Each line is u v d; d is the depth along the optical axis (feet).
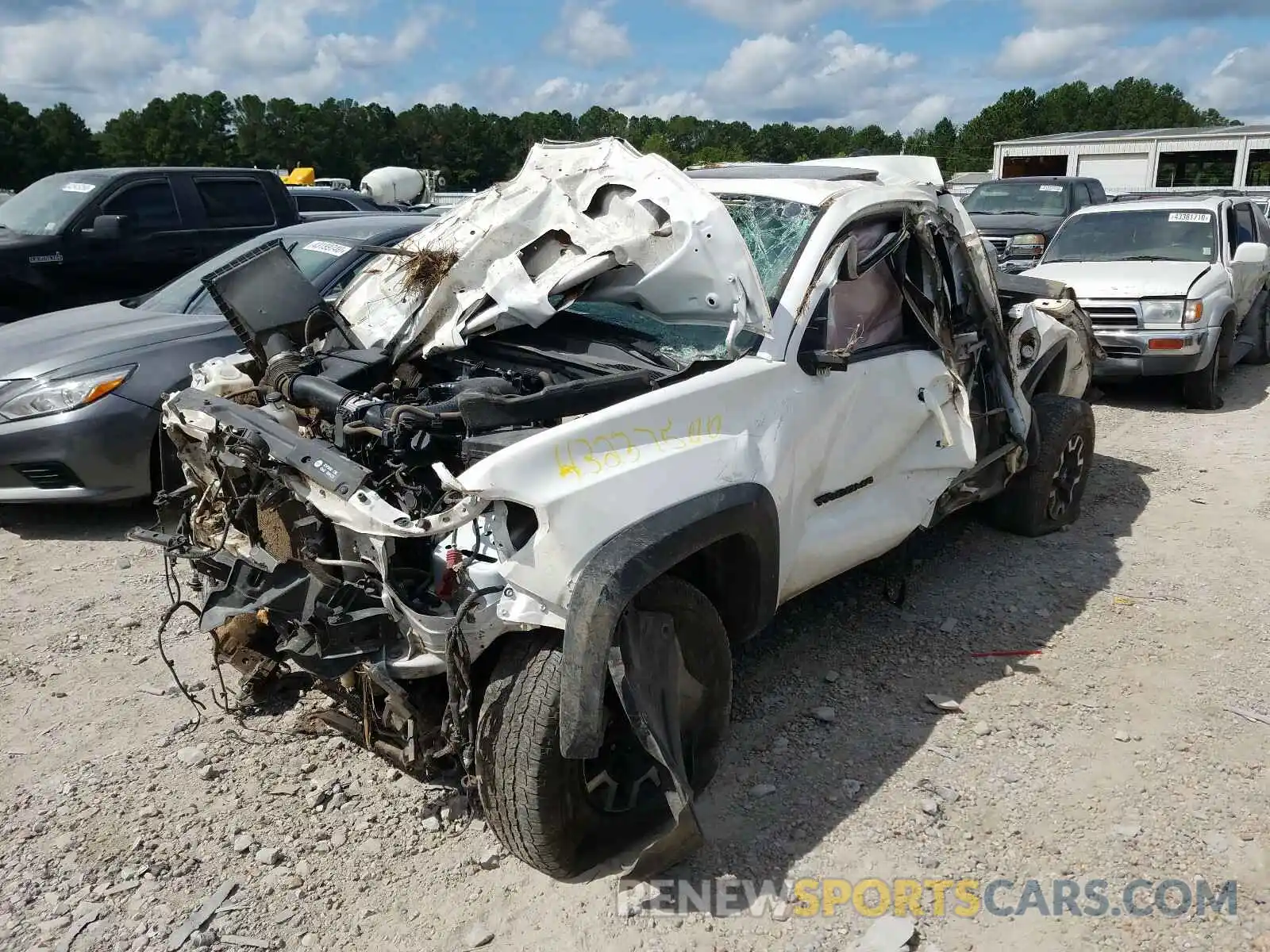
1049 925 9.43
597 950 9.25
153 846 10.57
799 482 11.96
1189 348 28.25
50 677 14.03
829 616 15.70
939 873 10.14
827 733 12.58
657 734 9.36
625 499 9.77
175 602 12.36
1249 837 10.53
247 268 13.80
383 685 9.66
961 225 15.66
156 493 19.72
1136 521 19.99
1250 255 30.09
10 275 29.76
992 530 19.34
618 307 13.52
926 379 14.10
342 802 11.29
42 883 10.03
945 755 12.08
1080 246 33.50
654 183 12.26
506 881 10.13
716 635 10.69
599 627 8.86
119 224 31.24
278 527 10.37
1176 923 9.40
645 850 9.48
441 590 9.43
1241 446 25.57
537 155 13.99
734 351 11.83
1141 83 337.11
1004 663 14.28
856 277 12.67
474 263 13.14
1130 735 12.44
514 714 9.31
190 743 12.44
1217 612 15.88
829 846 10.55
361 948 9.27
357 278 14.73
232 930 9.44
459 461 11.06
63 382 18.67
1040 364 18.49
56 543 19.11
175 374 19.26
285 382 12.14
